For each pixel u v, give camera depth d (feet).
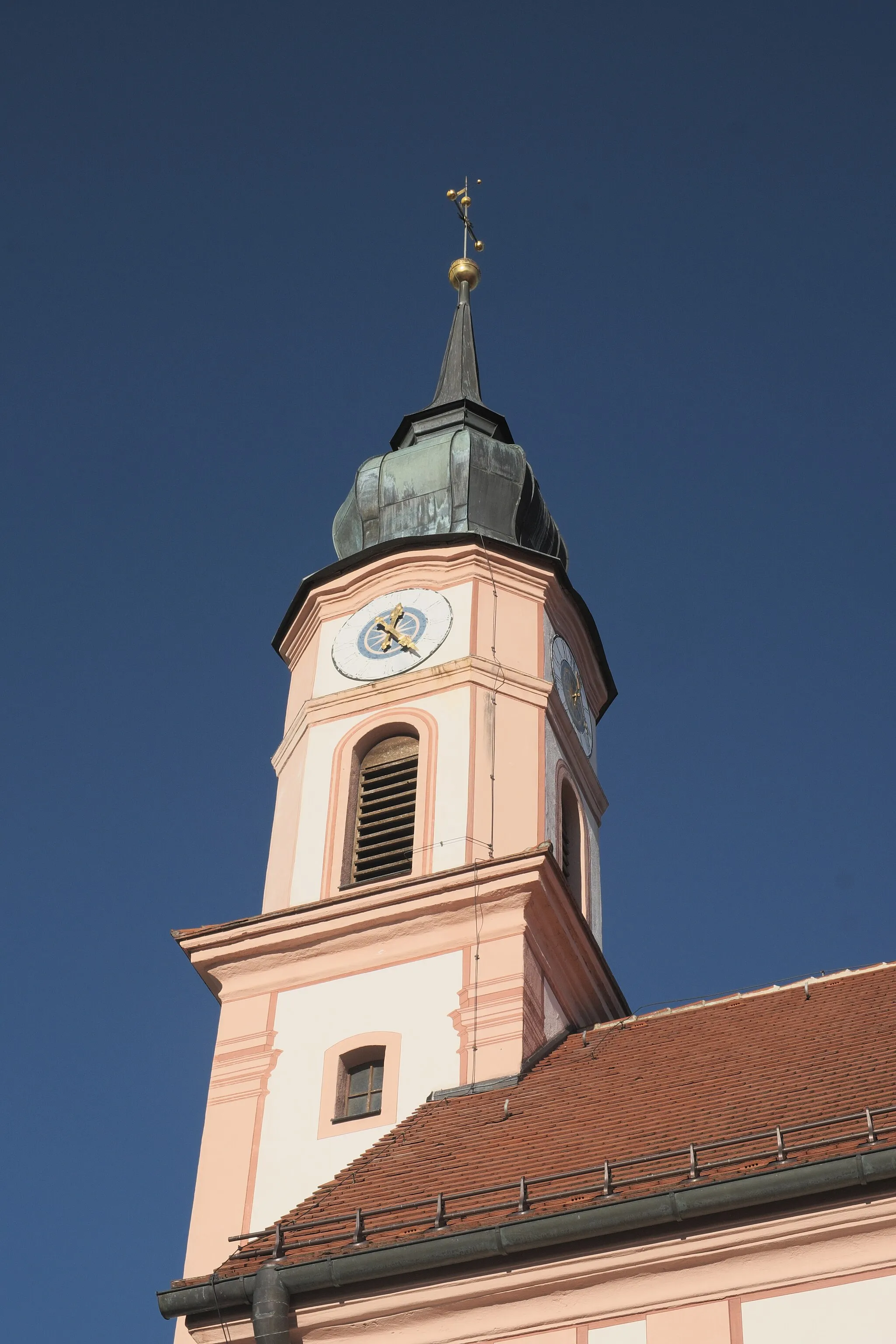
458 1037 109.50
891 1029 99.35
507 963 111.96
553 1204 83.10
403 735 128.26
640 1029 111.24
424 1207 87.71
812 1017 105.09
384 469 144.56
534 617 133.28
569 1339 79.41
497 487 142.31
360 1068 111.24
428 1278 82.58
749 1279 78.13
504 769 124.16
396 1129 103.96
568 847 129.70
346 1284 83.66
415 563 134.82
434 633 131.03
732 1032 106.32
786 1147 80.84
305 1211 92.99
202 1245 103.86
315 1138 107.24
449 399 160.97
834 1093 90.89
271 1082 110.93
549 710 129.39
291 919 116.98
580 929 116.37
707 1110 93.40
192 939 118.01
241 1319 85.81
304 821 125.39
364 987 113.91
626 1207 79.82
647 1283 79.46
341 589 135.95
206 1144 108.88
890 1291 76.13
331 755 127.75
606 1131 93.91
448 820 121.08
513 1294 81.05
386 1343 82.12
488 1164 93.25
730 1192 78.74
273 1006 114.83
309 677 133.39
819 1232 77.71
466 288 177.58
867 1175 77.30
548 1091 103.71
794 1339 76.23
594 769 136.56
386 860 122.42
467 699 126.82
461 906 114.73
